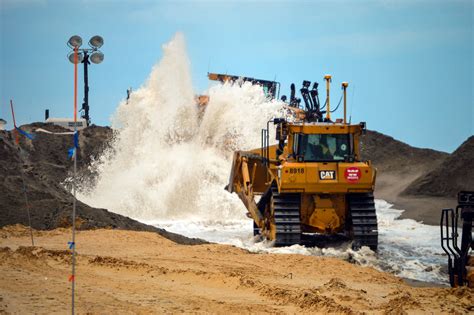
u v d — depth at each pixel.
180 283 46.22
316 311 37.78
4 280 44.88
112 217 80.88
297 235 69.56
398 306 39.16
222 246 64.56
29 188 81.56
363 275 52.94
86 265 52.03
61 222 76.00
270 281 48.09
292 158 71.75
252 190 79.56
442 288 47.28
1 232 71.50
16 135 58.03
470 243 45.44
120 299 40.16
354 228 69.12
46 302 38.53
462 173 146.38
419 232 94.44
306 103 81.50
